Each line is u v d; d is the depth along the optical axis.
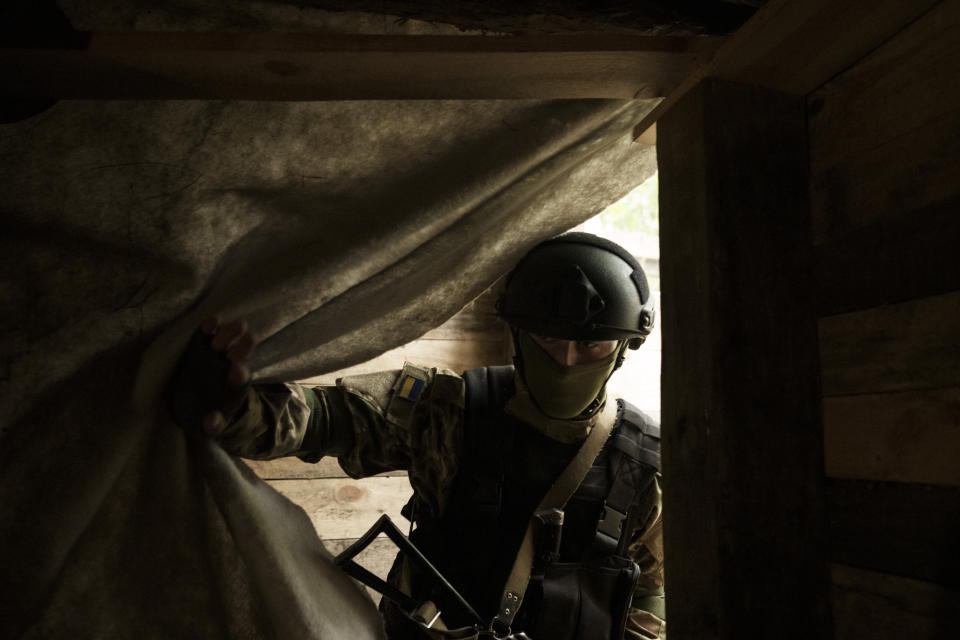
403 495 2.22
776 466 0.86
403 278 1.18
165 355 1.01
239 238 1.10
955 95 0.72
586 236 1.41
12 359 0.98
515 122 1.11
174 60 0.87
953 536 0.69
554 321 1.29
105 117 0.98
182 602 1.06
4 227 0.98
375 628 1.21
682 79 0.99
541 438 1.41
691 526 0.89
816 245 0.91
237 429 1.15
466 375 1.46
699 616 0.86
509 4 0.97
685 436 0.91
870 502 0.80
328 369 1.22
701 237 0.90
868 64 0.84
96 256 1.02
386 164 1.11
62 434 0.99
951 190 0.72
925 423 0.73
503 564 1.34
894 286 0.78
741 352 0.87
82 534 1.02
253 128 1.03
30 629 0.98
